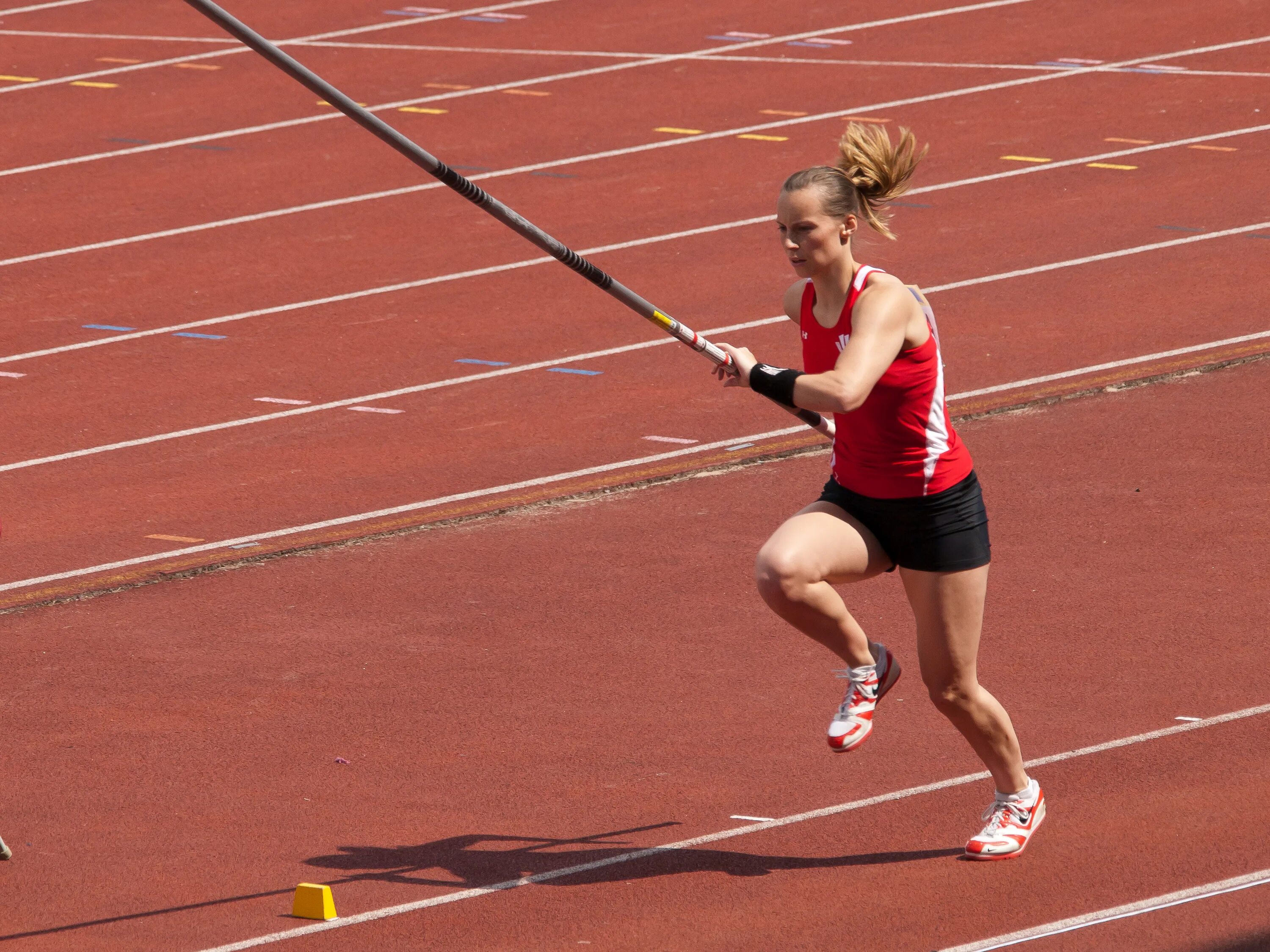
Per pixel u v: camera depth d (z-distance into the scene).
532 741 27.36
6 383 48.06
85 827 24.88
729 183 64.25
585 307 52.91
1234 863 22.56
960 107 71.50
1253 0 82.88
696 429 43.09
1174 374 45.22
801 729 27.55
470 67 79.25
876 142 21.70
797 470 40.16
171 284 56.19
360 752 27.16
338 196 64.50
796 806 24.94
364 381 47.47
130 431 44.31
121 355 50.06
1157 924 21.03
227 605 33.56
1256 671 28.83
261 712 28.75
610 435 42.94
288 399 46.34
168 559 36.12
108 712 28.92
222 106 75.12
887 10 84.56
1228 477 38.16
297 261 58.06
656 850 23.69
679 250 57.75
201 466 41.81
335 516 38.34
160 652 31.39
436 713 28.48
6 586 34.88
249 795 25.78
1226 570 33.22
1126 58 76.38
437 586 34.19
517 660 30.55
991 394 44.59
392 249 58.94
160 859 23.84
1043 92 72.75
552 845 23.94
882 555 22.55
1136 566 33.59
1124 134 67.38
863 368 20.92
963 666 22.47
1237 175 62.31
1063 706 27.84
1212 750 26.02
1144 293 51.84
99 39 84.75
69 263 58.38
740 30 82.88
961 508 22.06
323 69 79.69
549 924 21.69
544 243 22.00
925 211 60.50
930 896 22.06
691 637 31.31
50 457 42.69
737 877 22.81
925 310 21.88
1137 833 23.55
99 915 22.25
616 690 29.20
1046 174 63.50
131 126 73.06
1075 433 41.47
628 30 83.50
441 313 52.81
